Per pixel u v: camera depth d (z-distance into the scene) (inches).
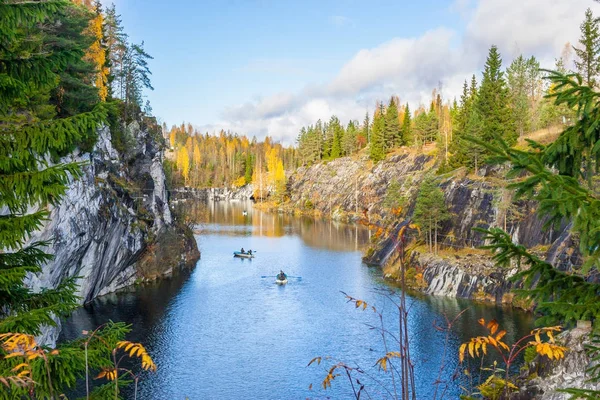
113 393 300.8
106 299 1782.7
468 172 2518.5
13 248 308.5
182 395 1018.7
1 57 319.0
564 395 673.0
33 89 356.5
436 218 2110.0
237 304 1700.3
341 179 5118.1
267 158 7637.8
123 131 2253.9
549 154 244.1
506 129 2466.8
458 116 2935.5
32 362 259.6
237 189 7347.4
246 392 1032.8
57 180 314.2
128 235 1915.6
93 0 2247.8
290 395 1015.6
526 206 2021.4
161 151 2721.5
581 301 208.1
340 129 5964.6
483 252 1987.0
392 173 4224.9
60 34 1499.8
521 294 219.8
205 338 1354.6
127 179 2155.5
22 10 292.8
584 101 225.9
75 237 1432.1
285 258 2603.3
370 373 1088.2
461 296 1798.7
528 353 883.4
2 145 305.1
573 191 204.2
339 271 2261.3
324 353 1233.4
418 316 1542.8
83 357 286.4
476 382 994.7
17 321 282.0
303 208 5236.2
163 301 1752.0
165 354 1237.7
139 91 2859.3
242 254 2630.4
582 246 200.8
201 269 2327.8
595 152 225.0
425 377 1047.0
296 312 1594.5
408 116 4854.8
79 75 1598.2
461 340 1291.8
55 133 310.7
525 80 3144.7
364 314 1561.3
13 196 305.9
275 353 1238.9
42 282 1268.5
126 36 2674.7
